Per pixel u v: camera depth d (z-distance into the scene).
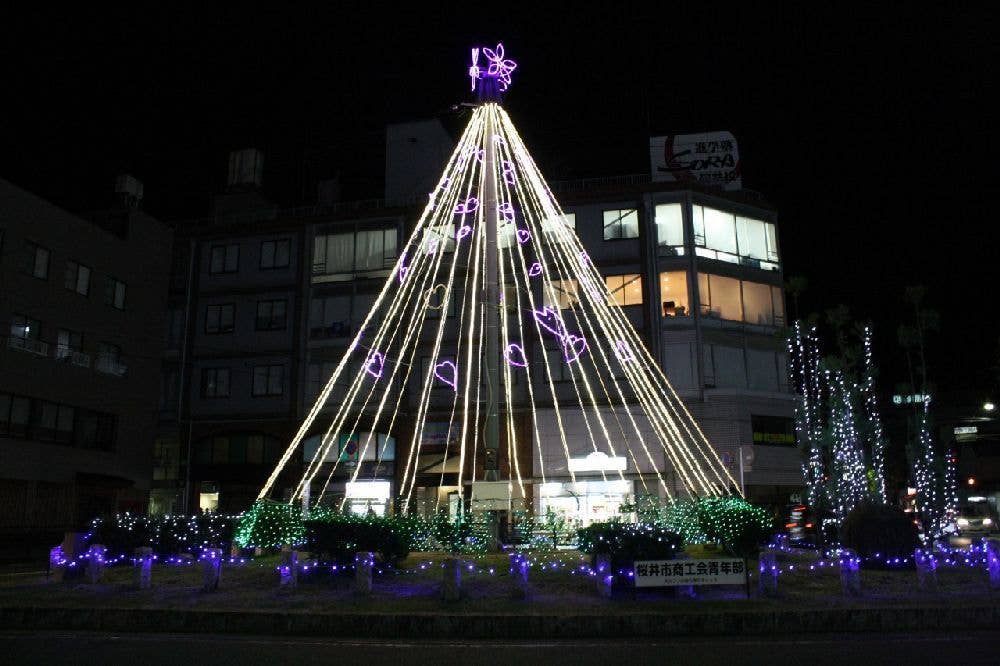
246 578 14.78
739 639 10.79
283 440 41.00
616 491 36.78
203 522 18.23
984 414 56.72
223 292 43.56
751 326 39.62
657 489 36.56
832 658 9.26
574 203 40.75
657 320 38.44
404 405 39.88
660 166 42.62
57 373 34.56
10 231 32.72
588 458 37.50
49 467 33.59
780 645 10.23
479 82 20.39
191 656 9.62
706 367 38.03
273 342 42.28
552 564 15.40
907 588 13.66
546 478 37.75
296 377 41.41
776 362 39.75
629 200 40.28
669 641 10.66
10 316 32.44
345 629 11.39
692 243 39.16
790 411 38.84
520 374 39.25
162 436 42.50
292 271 43.00
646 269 39.12
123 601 12.91
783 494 37.84
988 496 51.66
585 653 9.76
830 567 15.61
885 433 44.09
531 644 10.47
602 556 13.13
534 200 36.91
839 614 11.59
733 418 37.16
